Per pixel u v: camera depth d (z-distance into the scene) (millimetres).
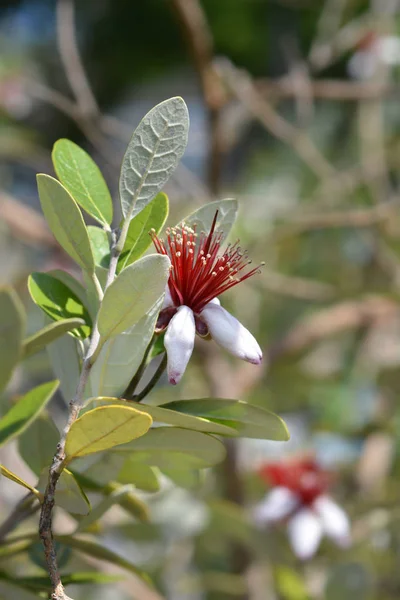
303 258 2078
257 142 2504
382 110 2219
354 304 1700
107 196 740
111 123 1593
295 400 1853
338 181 1806
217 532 1372
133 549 1313
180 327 703
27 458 793
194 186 1637
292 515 1249
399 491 1570
